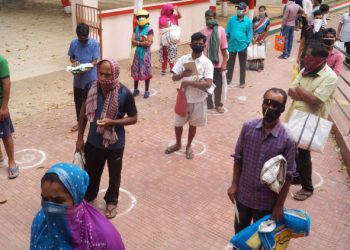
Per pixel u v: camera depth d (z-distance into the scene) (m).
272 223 2.99
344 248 4.09
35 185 5.04
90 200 4.57
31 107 7.61
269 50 13.27
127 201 4.78
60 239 2.13
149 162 5.71
